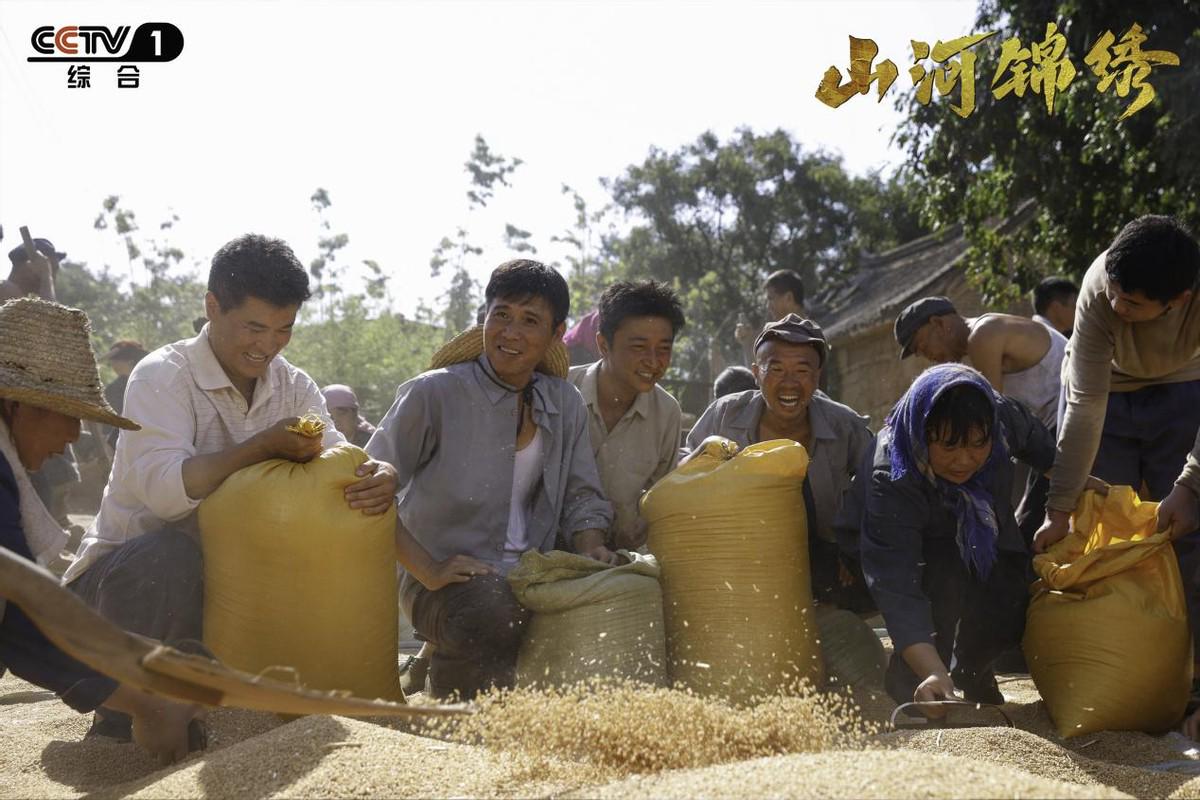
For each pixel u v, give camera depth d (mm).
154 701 3221
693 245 41281
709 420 5164
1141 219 4320
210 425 4105
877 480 4266
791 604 4211
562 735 2916
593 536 4543
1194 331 4617
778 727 3025
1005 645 4359
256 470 3691
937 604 4406
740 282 40750
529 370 4469
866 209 40281
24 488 3256
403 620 6488
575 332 8297
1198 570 4492
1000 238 15109
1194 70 10539
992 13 12656
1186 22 10766
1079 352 4480
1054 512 4457
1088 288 4512
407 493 4574
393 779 2768
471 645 4141
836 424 4984
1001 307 15312
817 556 4848
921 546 4289
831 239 40438
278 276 3926
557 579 4109
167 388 4012
